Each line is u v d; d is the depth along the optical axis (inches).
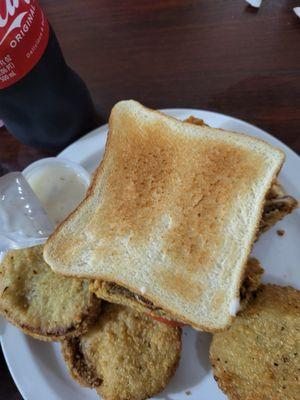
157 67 9.6
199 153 7.8
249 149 7.7
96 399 7.5
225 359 7.2
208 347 7.7
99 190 8.0
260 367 7.1
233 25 9.7
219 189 7.5
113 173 8.1
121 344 7.6
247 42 9.5
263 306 7.5
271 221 7.9
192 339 7.8
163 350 7.5
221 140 7.9
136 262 7.3
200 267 7.2
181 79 9.4
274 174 7.4
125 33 9.9
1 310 7.8
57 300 7.8
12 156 9.4
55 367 7.8
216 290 7.0
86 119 9.1
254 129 8.5
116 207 7.8
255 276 7.5
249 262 7.7
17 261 8.2
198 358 7.7
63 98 8.2
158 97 9.4
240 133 8.2
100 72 9.7
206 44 9.6
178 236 7.4
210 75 9.4
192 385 7.5
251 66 9.3
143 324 7.8
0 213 8.0
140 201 7.7
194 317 6.9
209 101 9.2
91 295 7.8
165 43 9.7
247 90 9.2
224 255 7.2
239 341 7.3
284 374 7.0
